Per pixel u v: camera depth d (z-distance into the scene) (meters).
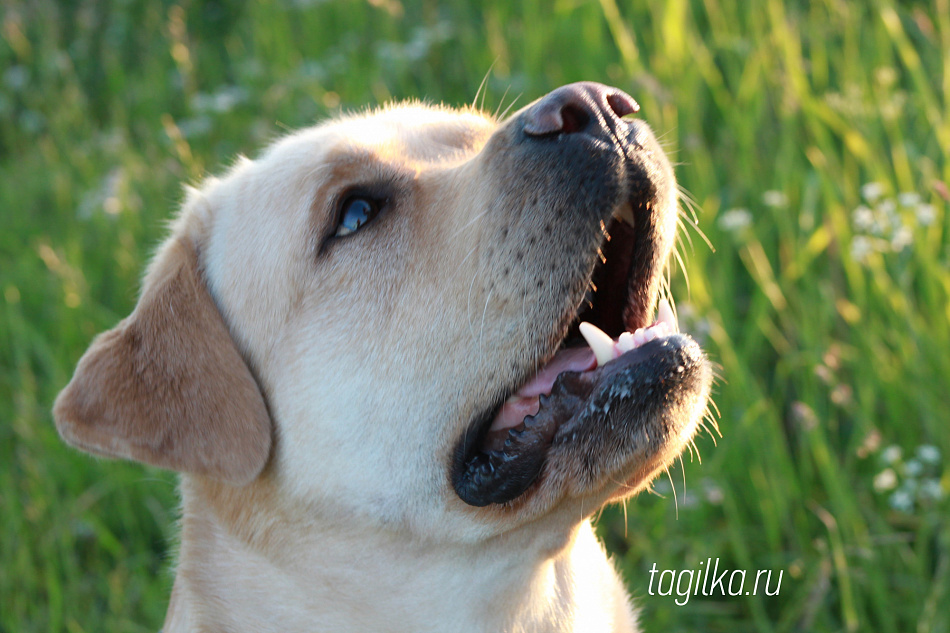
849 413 5.05
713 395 5.08
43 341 6.40
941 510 4.52
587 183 2.95
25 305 7.04
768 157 6.27
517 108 6.96
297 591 3.38
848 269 5.32
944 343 4.93
